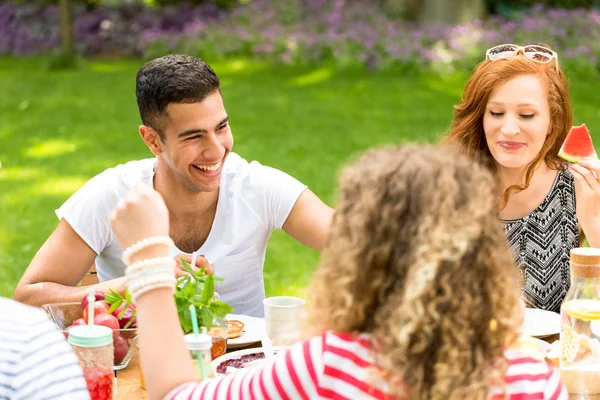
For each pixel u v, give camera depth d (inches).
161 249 80.3
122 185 141.0
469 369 68.8
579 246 152.8
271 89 562.3
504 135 140.7
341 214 73.0
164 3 708.7
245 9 691.4
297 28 657.6
